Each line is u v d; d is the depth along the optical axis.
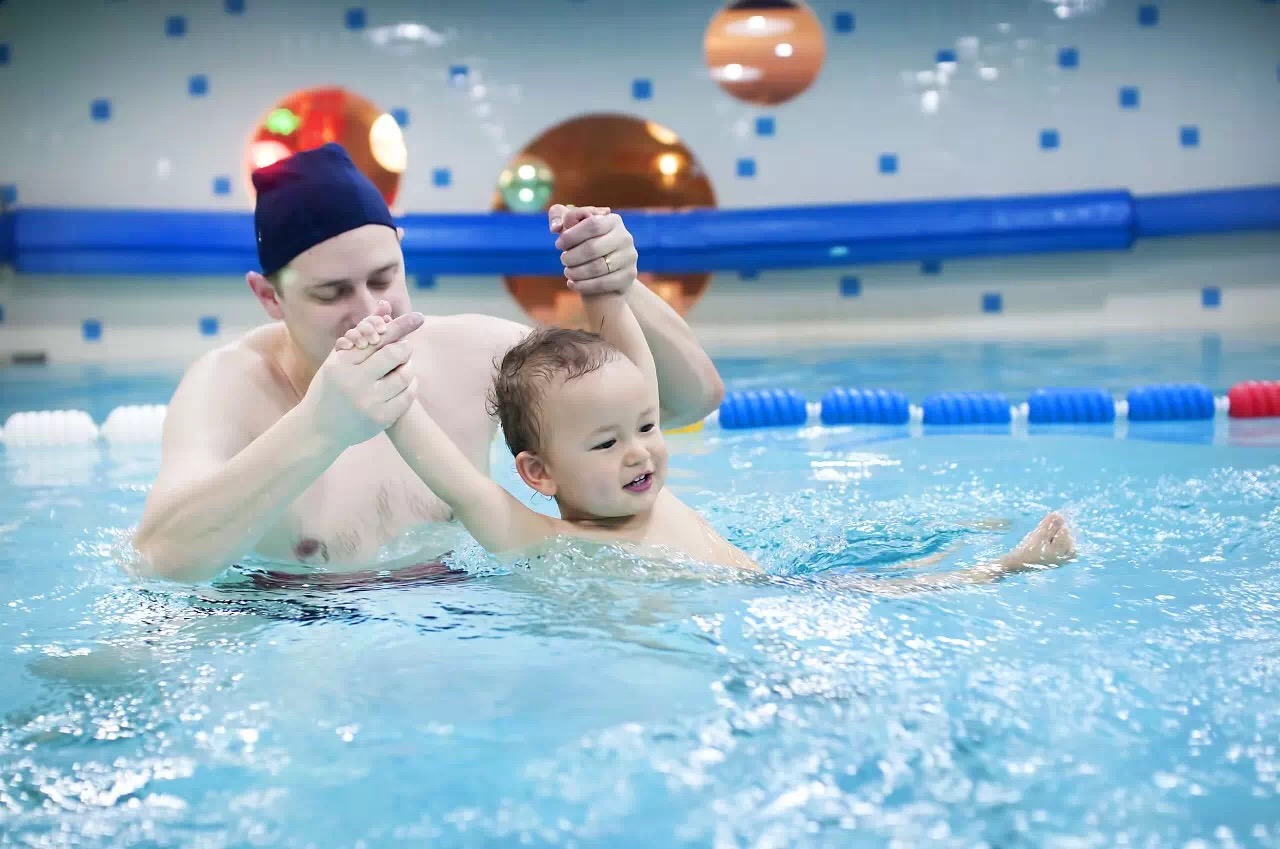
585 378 2.19
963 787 1.28
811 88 8.29
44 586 2.23
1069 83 8.19
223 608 1.99
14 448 4.19
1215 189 8.05
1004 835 1.18
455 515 2.26
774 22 8.23
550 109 8.40
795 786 1.29
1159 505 2.65
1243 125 8.14
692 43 8.30
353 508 2.32
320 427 1.94
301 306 2.18
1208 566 2.12
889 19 8.22
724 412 4.48
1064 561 2.15
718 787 1.30
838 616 1.82
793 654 1.66
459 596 1.98
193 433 2.18
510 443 2.32
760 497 2.96
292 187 2.15
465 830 1.23
